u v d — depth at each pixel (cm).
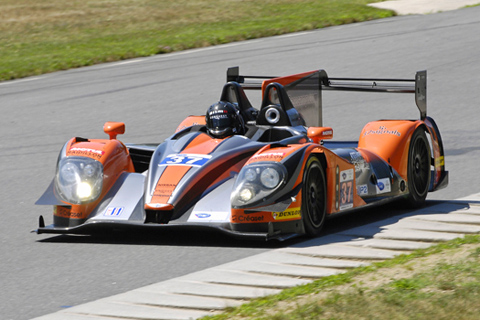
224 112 2611
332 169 2450
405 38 7762
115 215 2359
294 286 1828
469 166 3556
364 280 1798
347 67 6462
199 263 2117
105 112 5266
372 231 2402
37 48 8212
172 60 7269
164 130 4662
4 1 12312
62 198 2420
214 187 2392
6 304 1828
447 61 6538
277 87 2745
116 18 10394
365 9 10275
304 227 2314
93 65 7244
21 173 3709
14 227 2691
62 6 11694
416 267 1869
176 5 11525
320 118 3117
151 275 2020
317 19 9512
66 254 2280
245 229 2247
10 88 6262
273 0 11688
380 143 2814
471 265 1806
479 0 10444
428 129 3011
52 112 5322
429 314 1486
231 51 7606
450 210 2727
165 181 2369
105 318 1666
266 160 2291
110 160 2478
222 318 1602
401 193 2778
